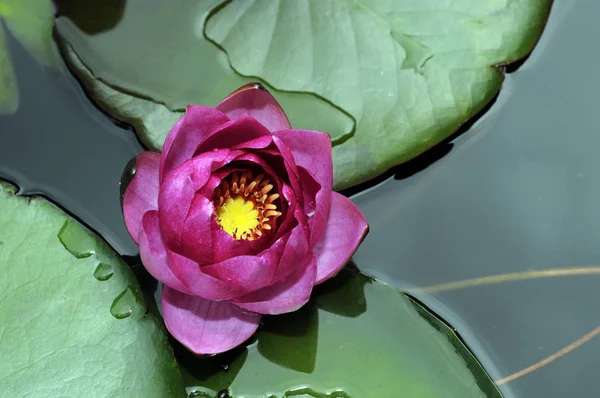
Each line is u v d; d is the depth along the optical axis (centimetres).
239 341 112
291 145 113
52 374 110
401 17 118
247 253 112
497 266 117
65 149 117
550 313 117
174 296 112
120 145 117
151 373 111
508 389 115
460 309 117
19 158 117
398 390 112
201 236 111
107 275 112
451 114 117
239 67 117
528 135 120
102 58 117
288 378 112
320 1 117
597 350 116
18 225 112
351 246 113
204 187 112
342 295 114
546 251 118
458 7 118
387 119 117
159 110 116
